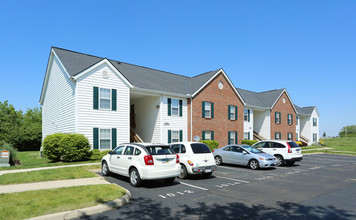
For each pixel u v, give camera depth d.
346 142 52.16
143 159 8.95
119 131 17.88
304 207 6.73
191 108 22.95
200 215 6.03
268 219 5.77
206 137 24.14
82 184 8.79
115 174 11.45
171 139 21.56
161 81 23.27
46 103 23.28
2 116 41.78
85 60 19.53
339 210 6.47
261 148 16.92
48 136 15.77
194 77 28.09
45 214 5.57
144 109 22.81
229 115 26.70
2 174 10.59
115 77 17.92
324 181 10.58
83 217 5.79
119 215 5.96
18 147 35.41
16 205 6.09
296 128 40.22
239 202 7.21
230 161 15.05
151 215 5.99
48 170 11.53
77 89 15.99
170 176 9.25
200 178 11.13
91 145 16.41
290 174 12.45
